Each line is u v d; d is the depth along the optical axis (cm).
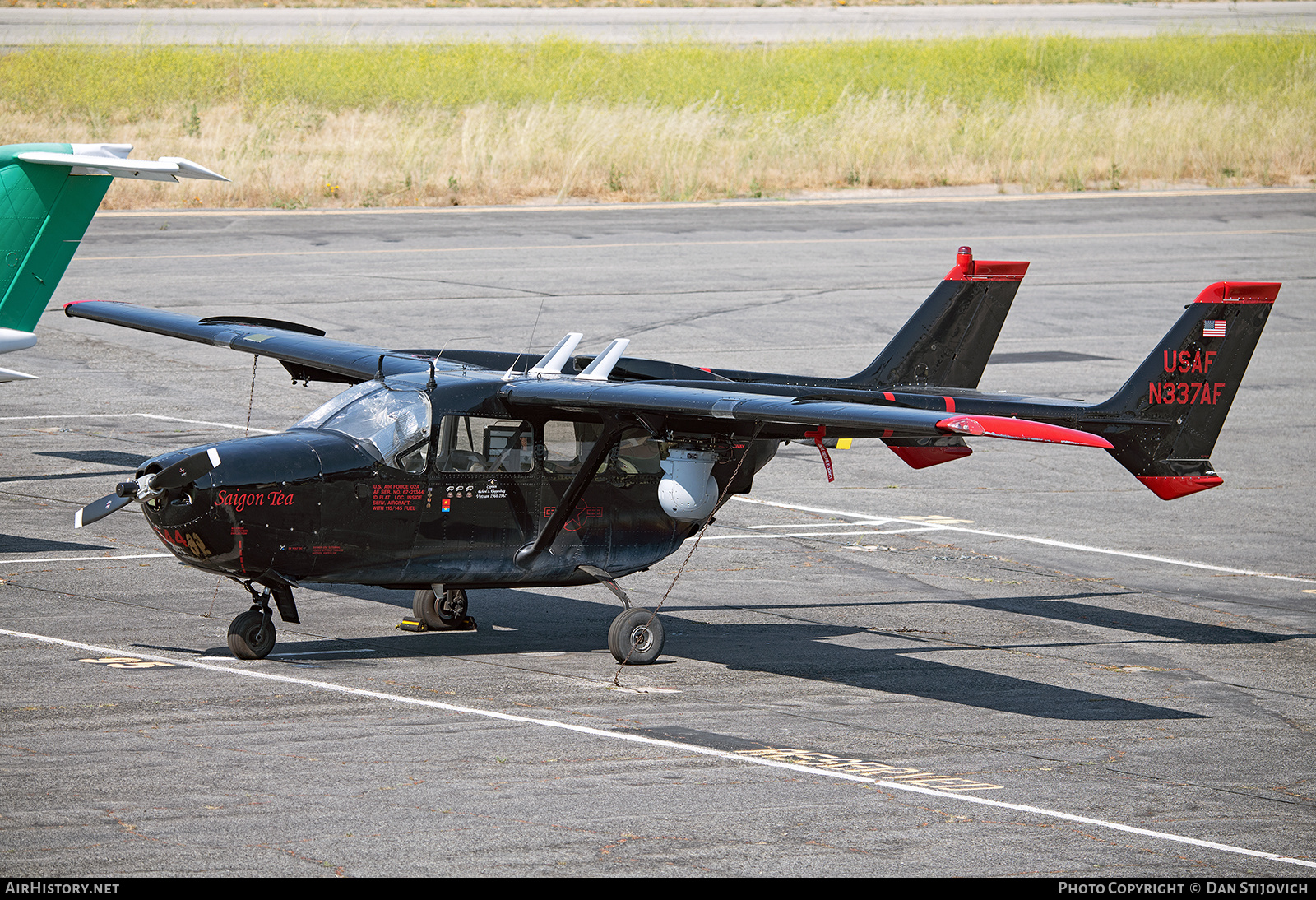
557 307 10838
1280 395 9431
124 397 8512
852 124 17450
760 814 3155
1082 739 3850
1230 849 3050
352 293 10981
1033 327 10900
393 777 3312
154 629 4644
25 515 6150
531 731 3728
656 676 4350
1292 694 4384
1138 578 5850
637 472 4669
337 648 4541
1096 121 18275
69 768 3300
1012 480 7562
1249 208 15675
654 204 15188
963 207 15350
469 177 15262
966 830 3108
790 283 11931
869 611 5262
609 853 2898
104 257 11869
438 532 4362
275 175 14788
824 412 3819
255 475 4059
